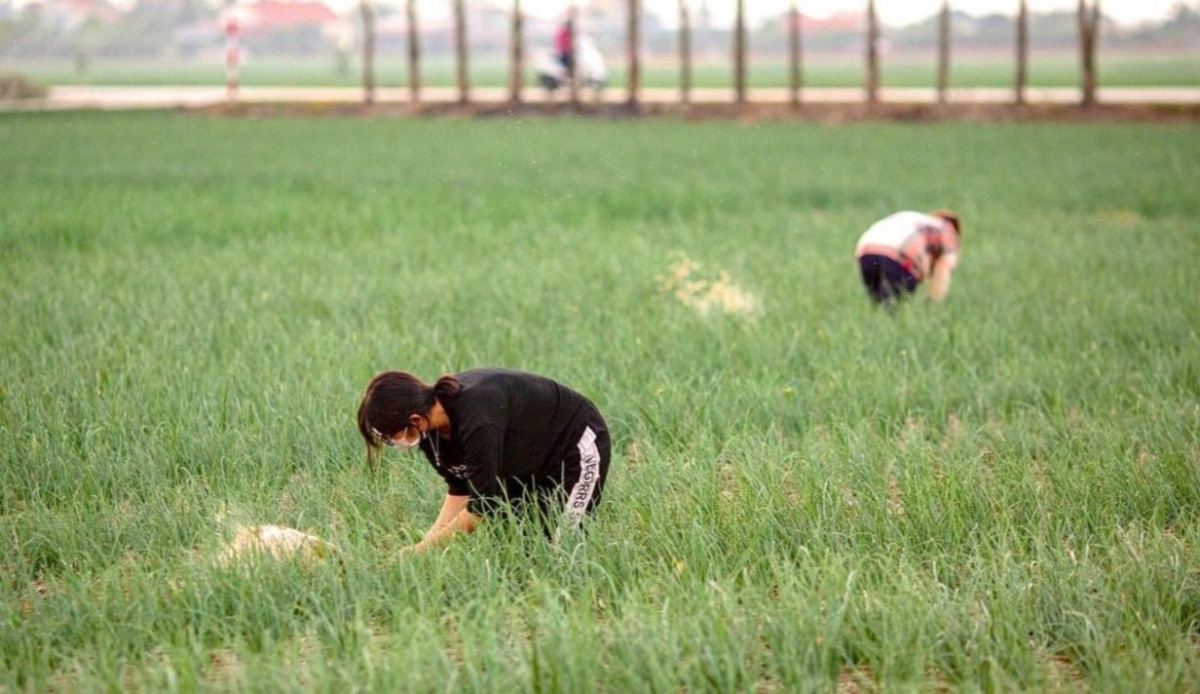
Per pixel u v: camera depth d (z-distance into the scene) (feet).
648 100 361.51
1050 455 57.31
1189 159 204.13
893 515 49.52
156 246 117.50
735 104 329.72
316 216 138.82
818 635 40.24
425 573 44.24
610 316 84.33
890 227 86.43
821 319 85.46
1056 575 43.73
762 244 122.01
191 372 68.44
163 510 50.42
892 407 66.90
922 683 38.40
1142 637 40.16
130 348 74.64
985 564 45.50
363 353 71.67
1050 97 358.64
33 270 101.14
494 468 42.75
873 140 253.24
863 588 43.29
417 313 84.89
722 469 57.31
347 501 51.78
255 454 56.80
